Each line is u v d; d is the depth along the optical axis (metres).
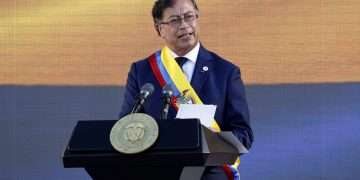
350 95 15.55
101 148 7.46
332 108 15.62
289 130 15.75
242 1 15.98
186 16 10.38
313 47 15.72
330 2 15.66
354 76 15.57
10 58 16.72
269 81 15.85
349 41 15.59
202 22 16.09
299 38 15.78
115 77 16.44
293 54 15.79
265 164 15.77
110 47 16.44
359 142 15.51
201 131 7.45
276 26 15.85
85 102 16.52
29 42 16.70
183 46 10.41
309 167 15.67
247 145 9.78
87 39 16.52
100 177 7.63
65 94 16.56
